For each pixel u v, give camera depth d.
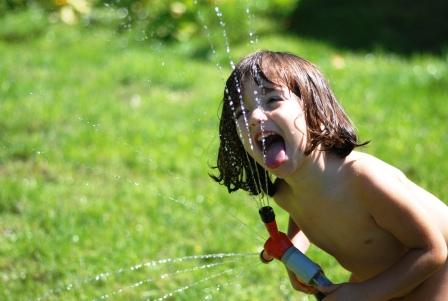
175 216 12.69
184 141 15.94
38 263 11.31
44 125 16.78
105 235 11.99
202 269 11.13
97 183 14.32
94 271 11.00
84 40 23.59
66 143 15.88
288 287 10.65
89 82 19.77
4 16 25.42
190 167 14.81
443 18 24.98
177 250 11.64
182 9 24.66
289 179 7.27
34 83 19.25
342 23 24.50
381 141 15.41
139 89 19.58
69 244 11.70
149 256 11.48
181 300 10.34
